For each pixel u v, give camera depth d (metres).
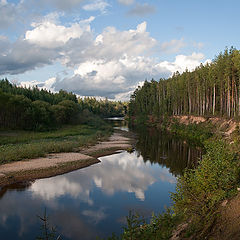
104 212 14.22
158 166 26.19
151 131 65.88
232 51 48.12
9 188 18.41
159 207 14.98
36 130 56.97
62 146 33.47
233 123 40.31
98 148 37.25
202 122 51.69
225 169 9.59
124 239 8.45
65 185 19.30
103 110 172.88
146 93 101.69
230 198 8.30
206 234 6.89
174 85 77.00
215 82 53.66
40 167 24.02
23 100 58.75
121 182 20.22
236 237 6.03
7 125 56.53
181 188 10.01
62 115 69.00
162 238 7.98
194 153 33.72
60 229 12.16
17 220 13.11
